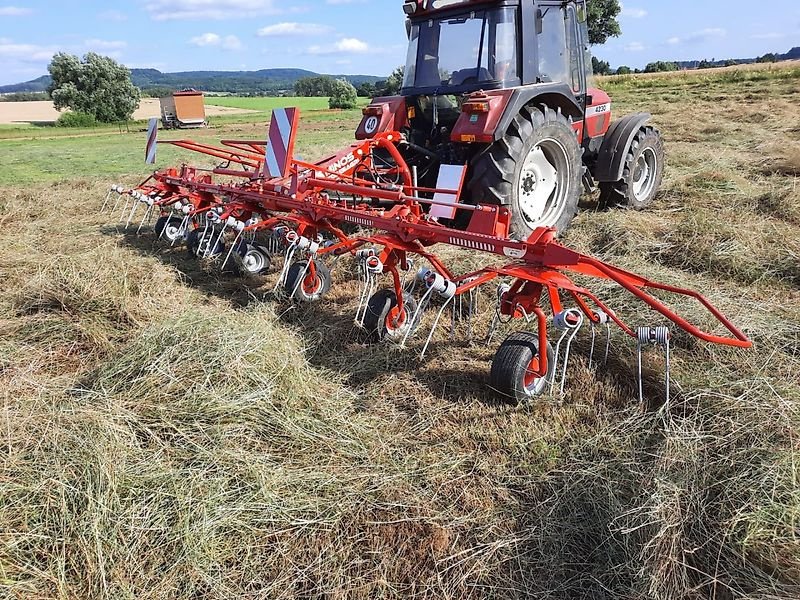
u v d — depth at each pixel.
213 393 3.30
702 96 22.77
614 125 6.98
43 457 2.79
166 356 3.54
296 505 2.72
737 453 2.78
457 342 4.30
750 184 7.78
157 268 5.75
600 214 6.80
